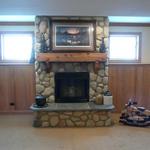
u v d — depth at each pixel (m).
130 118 4.58
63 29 4.83
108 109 4.47
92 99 5.05
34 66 5.31
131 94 5.51
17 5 3.29
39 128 4.41
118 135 4.01
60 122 4.48
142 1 3.11
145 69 5.48
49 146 3.52
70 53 4.79
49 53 4.77
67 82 5.05
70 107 4.56
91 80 5.02
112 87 5.47
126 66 5.45
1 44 5.36
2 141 3.72
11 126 4.52
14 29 5.33
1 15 4.21
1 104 5.43
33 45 5.25
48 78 4.96
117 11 3.70
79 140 3.77
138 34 5.48
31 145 3.56
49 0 3.06
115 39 5.51
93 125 4.52
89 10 3.65
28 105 5.45
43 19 4.78
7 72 5.36
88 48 4.86
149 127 4.48
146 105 5.54
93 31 4.84
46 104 4.75
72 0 3.05
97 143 3.64
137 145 3.55
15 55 5.41
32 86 5.41
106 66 4.97
